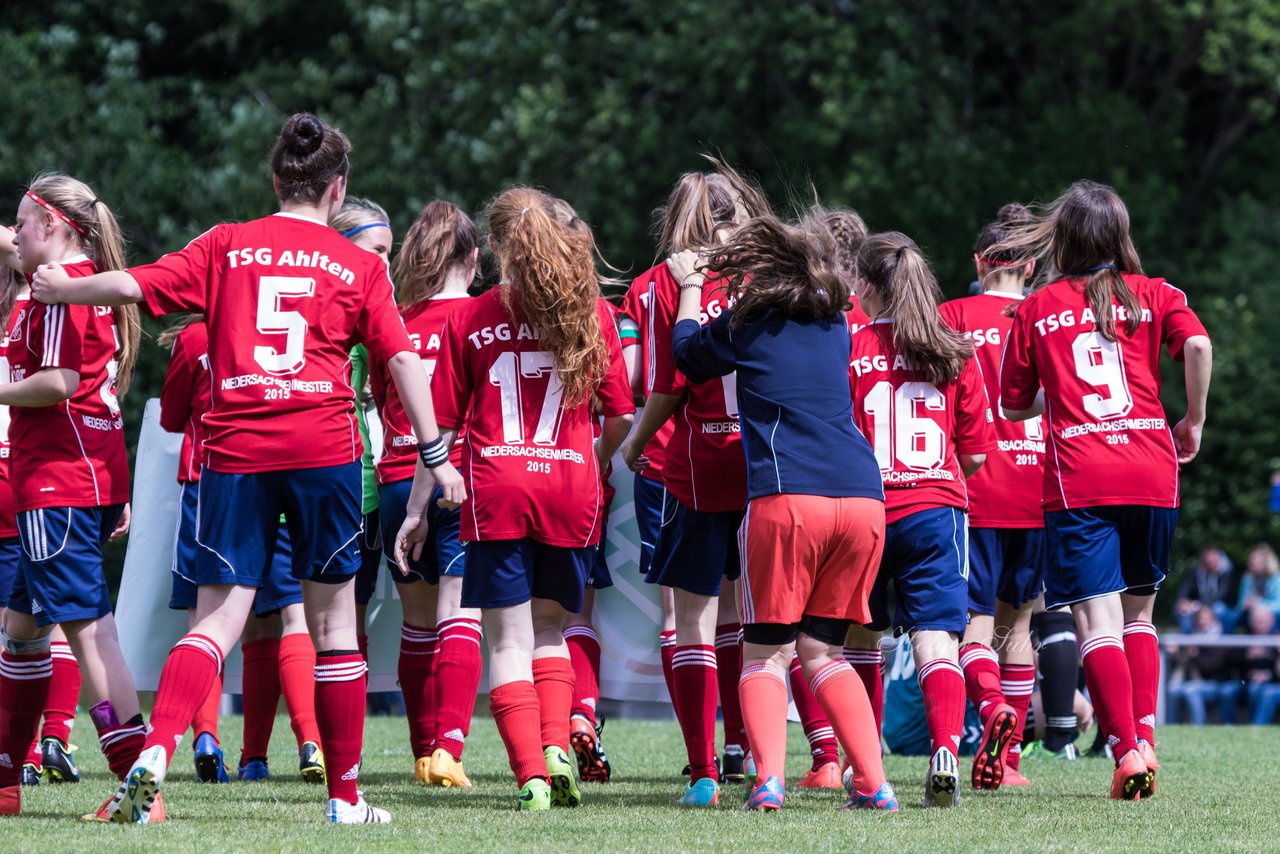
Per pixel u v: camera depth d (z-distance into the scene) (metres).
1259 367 71.06
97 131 66.19
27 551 15.93
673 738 29.33
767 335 16.02
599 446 17.86
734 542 17.73
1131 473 17.81
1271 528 71.00
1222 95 79.62
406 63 68.75
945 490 17.28
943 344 17.27
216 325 14.66
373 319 14.89
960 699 16.75
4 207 65.50
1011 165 68.56
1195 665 45.22
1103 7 71.06
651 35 69.31
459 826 14.44
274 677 20.44
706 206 18.09
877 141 67.12
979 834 13.94
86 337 16.23
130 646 24.06
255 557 14.59
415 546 18.66
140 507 24.38
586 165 65.75
